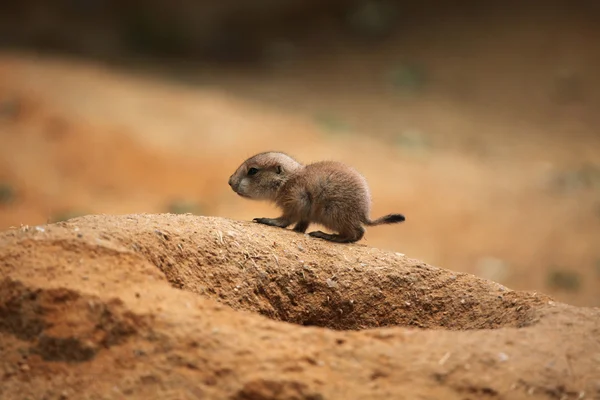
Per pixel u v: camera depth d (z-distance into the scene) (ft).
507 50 194.29
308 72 191.93
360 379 34.06
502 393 34.27
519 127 168.55
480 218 126.52
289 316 46.09
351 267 47.80
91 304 35.91
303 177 51.03
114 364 34.40
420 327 46.11
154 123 142.31
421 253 113.70
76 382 33.96
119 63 184.65
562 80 183.11
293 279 46.57
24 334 35.83
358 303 46.96
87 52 188.96
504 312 44.34
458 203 130.21
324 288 46.85
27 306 36.06
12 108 138.82
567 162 152.35
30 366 34.81
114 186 125.59
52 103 141.18
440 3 210.59
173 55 197.47
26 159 127.65
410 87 182.80
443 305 46.83
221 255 45.27
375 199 126.31
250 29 207.21
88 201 121.08
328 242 50.01
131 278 37.93
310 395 33.12
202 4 203.51
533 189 139.54
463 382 34.42
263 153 53.42
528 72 186.91
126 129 137.59
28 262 37.58
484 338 37.14
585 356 36.55
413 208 126.41
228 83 181.88
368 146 148.56
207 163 132.16
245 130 144.15
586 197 137.08
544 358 36.06
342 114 168.04
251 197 52.54
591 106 175.73
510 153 155.94
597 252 117.80
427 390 33.96
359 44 202.69
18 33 188.44
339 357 34.96
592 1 205.16
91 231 40.93
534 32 198.08
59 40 189.16
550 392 34.58
